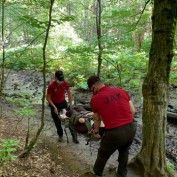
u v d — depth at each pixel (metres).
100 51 6.18
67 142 5.73
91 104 4.04
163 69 4.02
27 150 4.54
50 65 12.98
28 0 7.35
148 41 7.29
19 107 8.02
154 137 4.22
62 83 5.57
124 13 6.16
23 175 4.00
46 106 8.62
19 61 13.06
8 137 5.28
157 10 3.93
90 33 17.53
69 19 4.64
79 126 5.12
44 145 5.32
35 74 12.69
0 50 15.44
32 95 9.77
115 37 6.45
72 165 4.74
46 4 5.48
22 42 17.17
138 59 10.07
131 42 6.30
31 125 6.50
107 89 4.03
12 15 8.40
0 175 3.83
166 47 3.95
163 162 4.27
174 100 9.00
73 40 16.36
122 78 9.94
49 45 14.40
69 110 5.50
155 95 4.10
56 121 5.67
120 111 3.89
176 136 6.63
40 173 4.19
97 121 4.09
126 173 4.29
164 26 3.89
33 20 4.41
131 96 9.44
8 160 4.28
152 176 4.24
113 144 3.91
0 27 11.43
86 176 4.32
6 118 6.73
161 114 4.16
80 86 10.59
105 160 4.13
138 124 7.27
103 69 11.45
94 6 14.20
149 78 4.12
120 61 9.69
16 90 10.20
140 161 4.41
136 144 6.06
